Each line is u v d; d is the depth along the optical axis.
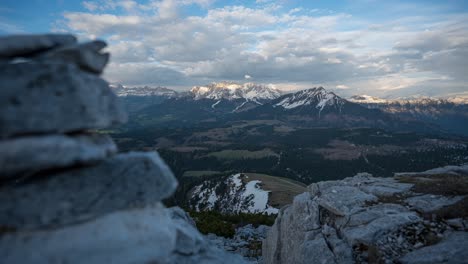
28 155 6.39
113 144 8.42
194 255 11.38
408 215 16.00
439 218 15.39
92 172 7.70
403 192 19.22
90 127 7.48
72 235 7.11
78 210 7.31
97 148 7.54
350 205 18.48
